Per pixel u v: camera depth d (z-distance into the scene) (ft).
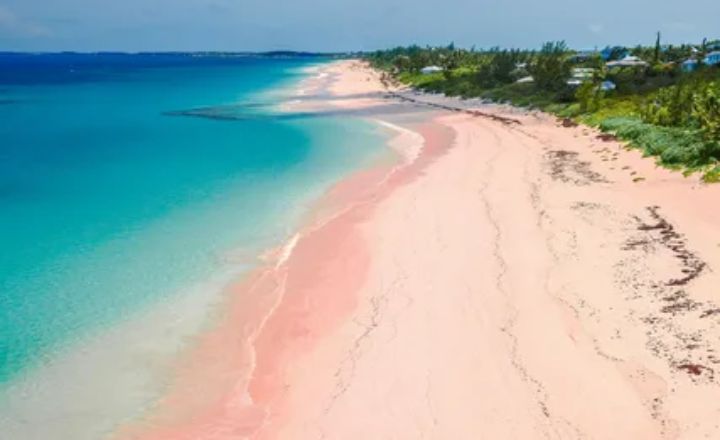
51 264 73.20
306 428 44.06
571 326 53.42
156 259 74.79
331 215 90.79
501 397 45.09
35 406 47.01
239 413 46.47
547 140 143.02
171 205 98.02
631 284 59.88
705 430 39.17
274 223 88.02
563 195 91.71
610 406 42.75
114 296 64.90
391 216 88.07
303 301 63.31
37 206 98.12
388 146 146.82
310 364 52.11
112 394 48.70
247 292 65.92
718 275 59.62
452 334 54.13
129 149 150.51
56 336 56.80
